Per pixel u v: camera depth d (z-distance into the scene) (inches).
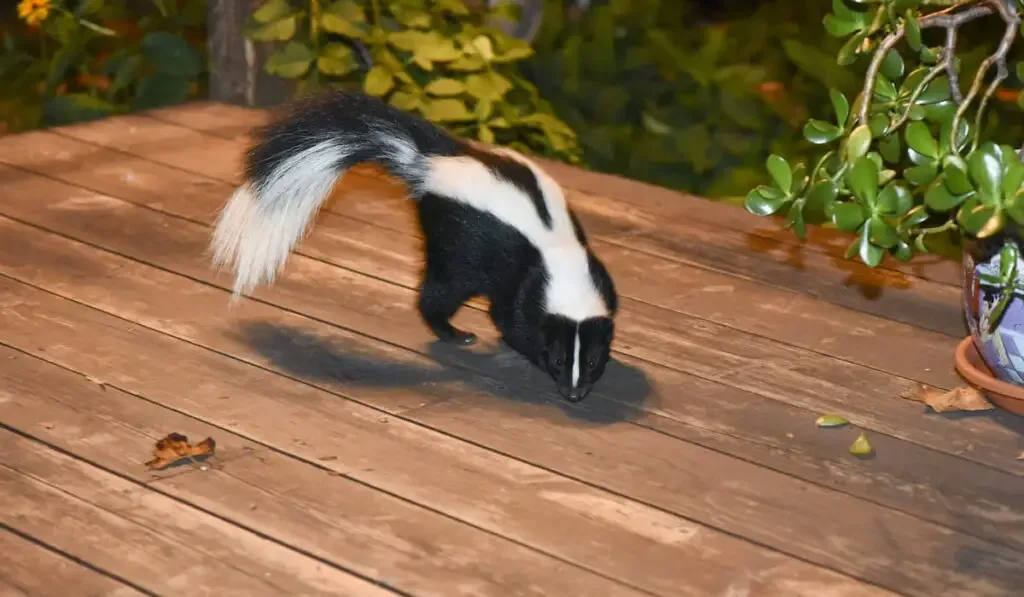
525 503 188.7
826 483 198.1
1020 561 179.2
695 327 252.8
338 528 179.9
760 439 211.2
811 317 259.0
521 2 417.4
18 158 326.6
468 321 256.8
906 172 177.3
